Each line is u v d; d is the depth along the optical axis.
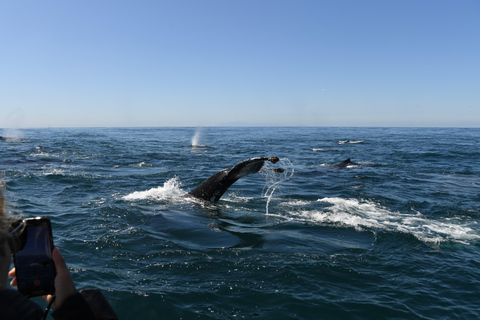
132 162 19.06
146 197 9.49
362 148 32.31
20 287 1.67
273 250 5.93
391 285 4.96
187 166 18.11
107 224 7.08
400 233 7.21
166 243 6.05
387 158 23.58
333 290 4.72
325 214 8.62
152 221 7.23
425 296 4.69
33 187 11.20
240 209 8.76
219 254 5.67
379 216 8.67
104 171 15.32
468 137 54.72
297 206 9.49
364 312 4.24
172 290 4.50
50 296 1.91
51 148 25.12
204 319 3.95
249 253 5.76
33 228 1.72
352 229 7.39
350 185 13.24
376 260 5.79
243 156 23.98
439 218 8.73
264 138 52.19
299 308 4.23
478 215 9.12
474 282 5.13
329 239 6.69
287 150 29.83
